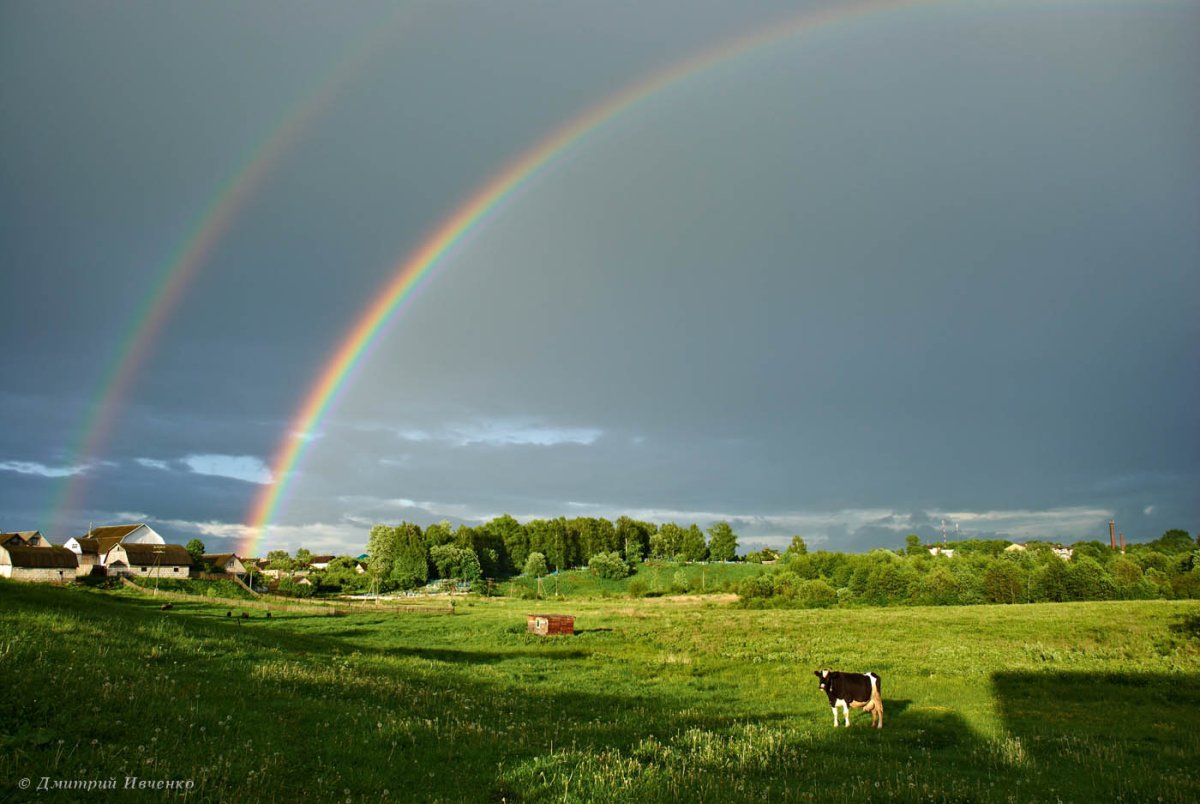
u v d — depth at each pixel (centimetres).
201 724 1246
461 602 10012
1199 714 2389
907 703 2538
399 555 13962
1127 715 2366
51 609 2559
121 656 1806
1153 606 6431
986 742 1891
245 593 9112
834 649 3997
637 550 18488
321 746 1231
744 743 1589
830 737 1900
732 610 7794
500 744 1392
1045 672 3127
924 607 7550
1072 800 1311
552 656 3797
